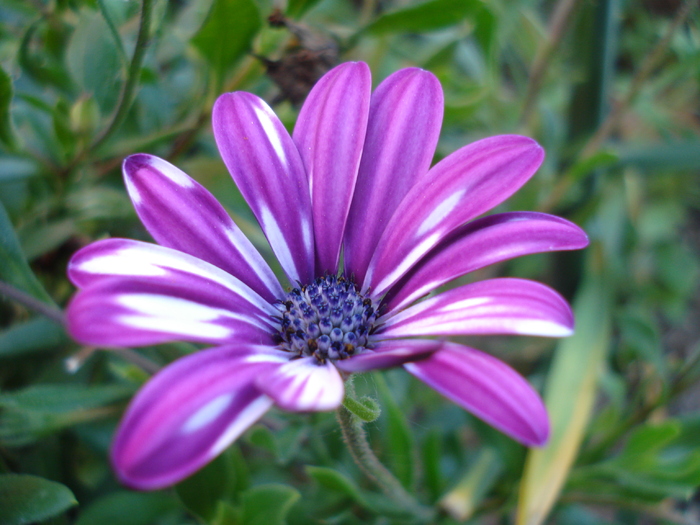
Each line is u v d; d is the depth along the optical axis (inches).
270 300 4.1
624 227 8.0
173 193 3.9
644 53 9.0
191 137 5.8
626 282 8.0
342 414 3.9
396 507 5.1
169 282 3.5
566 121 7.3
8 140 5.0
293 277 4.2
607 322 6.2
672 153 6.9
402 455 5.0
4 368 5.2
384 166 4.2
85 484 5.3
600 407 8.1
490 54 5.9
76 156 5.5
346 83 4.2
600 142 6.8
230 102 4.2
